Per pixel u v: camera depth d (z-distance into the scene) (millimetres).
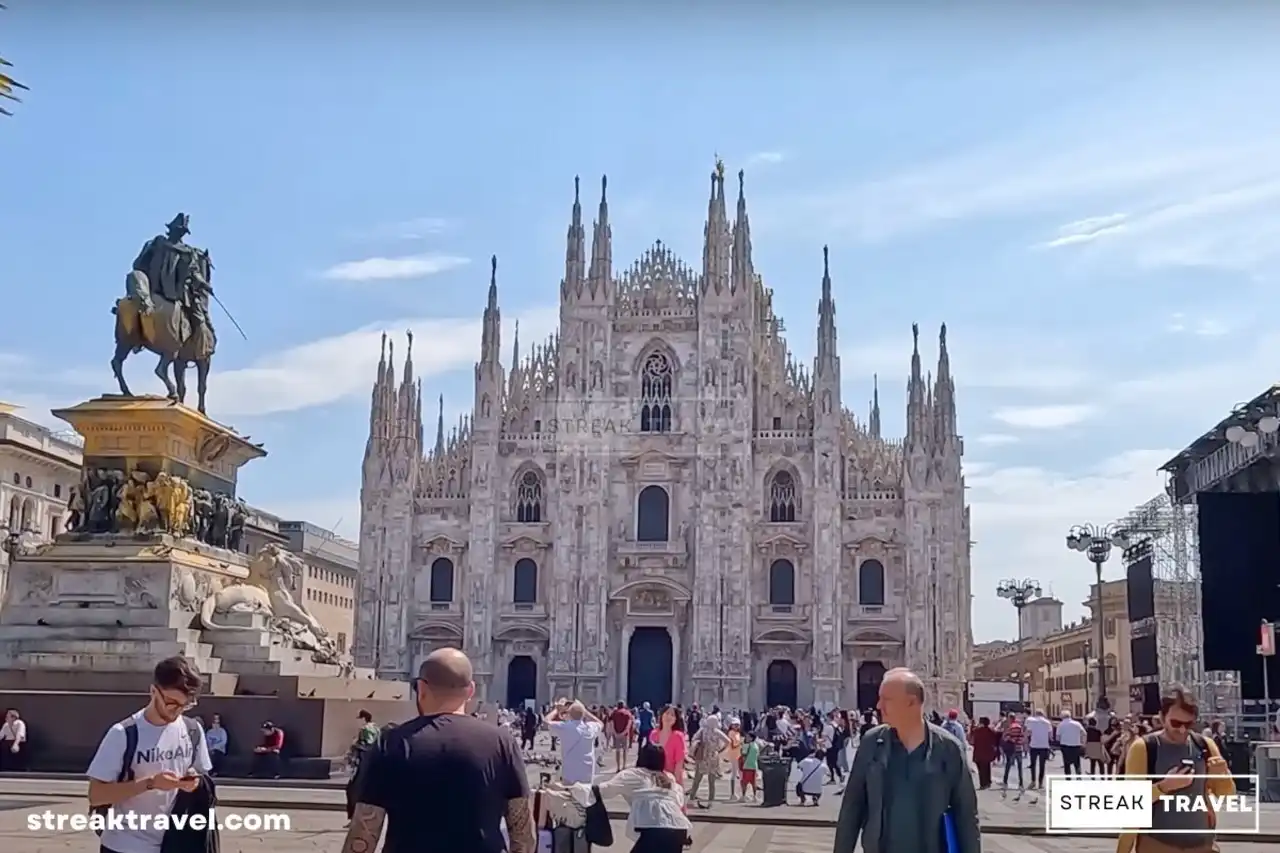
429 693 10383
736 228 112000
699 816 37812
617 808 37312
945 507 105750
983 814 40281
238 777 34469
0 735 33594
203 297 37156
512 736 10500
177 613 34750
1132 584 84250
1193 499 73125
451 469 113625
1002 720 67812
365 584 111500
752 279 112438
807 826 36969
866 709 106312
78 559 34812
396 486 112312
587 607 108375
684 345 112000
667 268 114125
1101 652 79125
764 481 110375
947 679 103500
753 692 107312
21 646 34312
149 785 11477
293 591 40594
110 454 35781
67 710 33562
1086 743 49812
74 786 31312
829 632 105250
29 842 23094
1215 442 69938
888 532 107625
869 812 12383
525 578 111438
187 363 37156
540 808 18578
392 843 9711
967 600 113812
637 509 110688
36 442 91438
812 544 107500
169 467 35750
